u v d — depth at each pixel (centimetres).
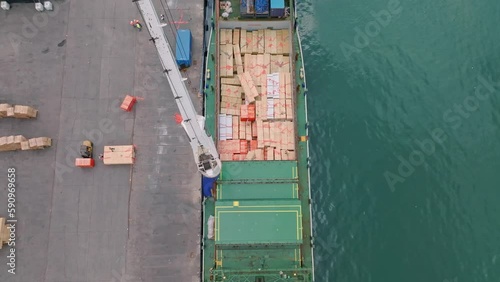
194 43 5434
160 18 5497
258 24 5444
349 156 5169
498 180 5022
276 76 5262
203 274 4638
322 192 5053
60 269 4738
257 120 5128
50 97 5244
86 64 5359
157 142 5122
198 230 4847
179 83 4250
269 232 4469
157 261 4753
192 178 5006
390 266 4778
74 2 5553
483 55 5503
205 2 5678
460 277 4719
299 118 5141
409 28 5641
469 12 5684
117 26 5488
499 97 5338
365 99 5372
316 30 5656
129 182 4997
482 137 5194
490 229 4862
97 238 4828
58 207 4916
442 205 4962
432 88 5397
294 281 4484
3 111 5009
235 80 5353
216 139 4991
